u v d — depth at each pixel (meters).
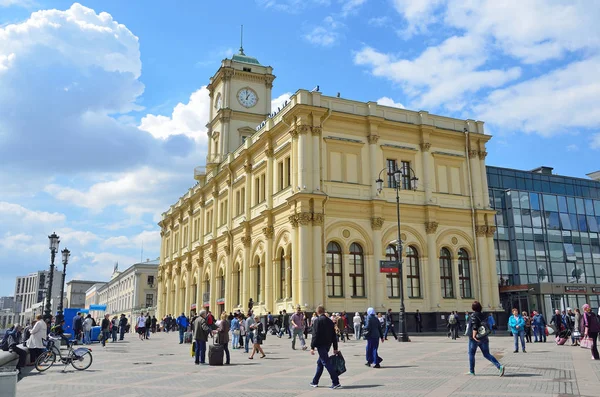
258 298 46.31
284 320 38.56
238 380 15.50
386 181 43.34
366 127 43.44
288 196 41.66
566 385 12.93
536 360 19.14
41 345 19.34
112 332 39.00
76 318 35.75
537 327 30.19
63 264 39.12
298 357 22.55
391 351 24.45
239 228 49.91
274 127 44.38
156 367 19.75
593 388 12.45
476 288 45.19
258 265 47.19
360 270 41.03
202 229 63.00
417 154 45.28
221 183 57.69
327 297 38.97
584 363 17.86
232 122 61.94
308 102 41.25
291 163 41.53
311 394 12.58
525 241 55.16
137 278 101.50
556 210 58.06
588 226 59.53
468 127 48.50
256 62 66.19
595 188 63.53
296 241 39.38
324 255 39.34
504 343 29.31
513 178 58.06
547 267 55.50
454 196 46.09
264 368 18.59
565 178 61.72
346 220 40.84
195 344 21.08
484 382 13.69
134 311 98.44
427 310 42.50
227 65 63.25
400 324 31.53
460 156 47.22
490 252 46.38
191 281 65.81
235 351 26.16
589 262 58.19
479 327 15.18
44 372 18.55
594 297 49.72
